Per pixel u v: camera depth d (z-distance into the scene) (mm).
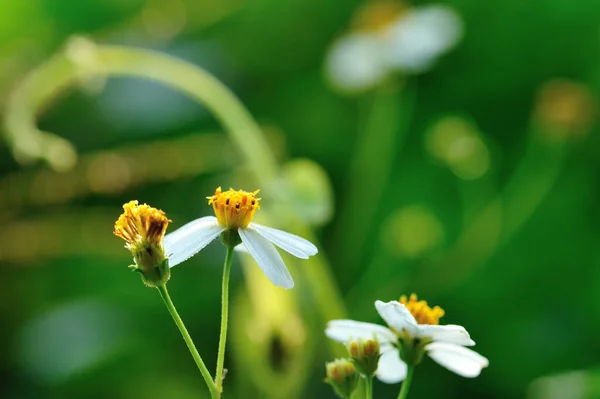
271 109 770
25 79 680
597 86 743
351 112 751
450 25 703
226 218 380
